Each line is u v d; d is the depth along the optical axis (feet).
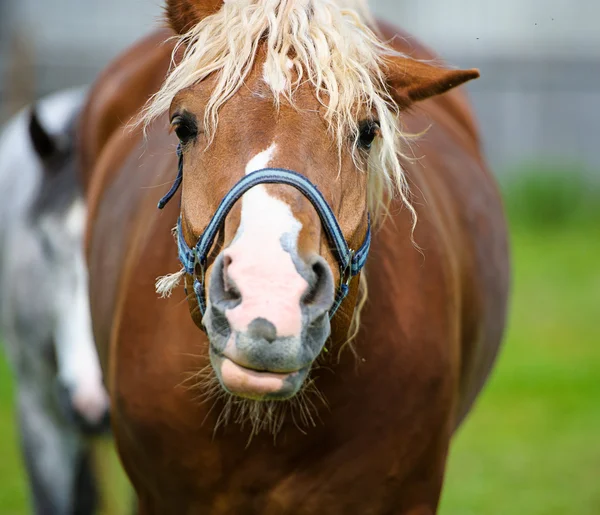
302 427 13.73
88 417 23.26
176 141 16.03
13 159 30.37
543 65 84.53
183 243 12.76
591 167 84.48
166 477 14.46
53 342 25.45
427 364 14.32
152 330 14.48
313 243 11.30
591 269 59.06
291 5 12.26
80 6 92.32
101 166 19.33
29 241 26.13
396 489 14.35
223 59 12.25
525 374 39.42
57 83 82.02
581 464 29.63
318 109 11.87
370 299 13.99
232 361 11.03
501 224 19.22
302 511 14.11
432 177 16.67
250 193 11.39
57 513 25.57
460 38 94.73
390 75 13.28
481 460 30.07
